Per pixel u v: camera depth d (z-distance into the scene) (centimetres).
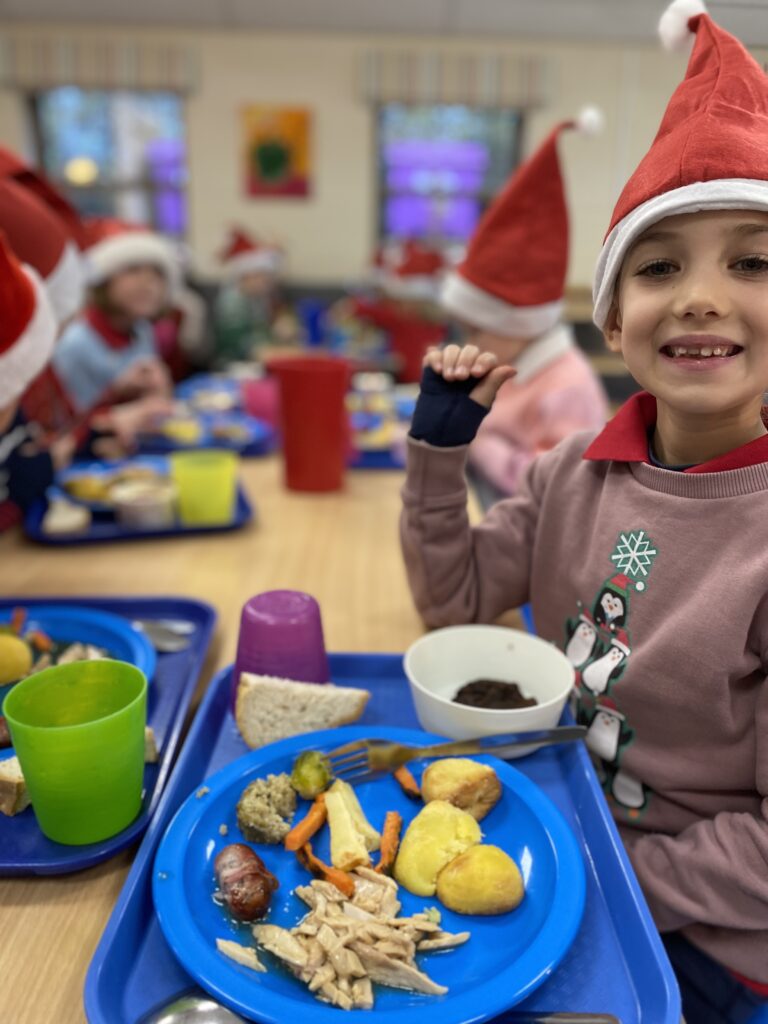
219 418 204
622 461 78
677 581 70
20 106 464
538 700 77
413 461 86
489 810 61
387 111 483
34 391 191
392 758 65
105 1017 43
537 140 476
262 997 44
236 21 412
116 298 239
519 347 167
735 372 62
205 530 122
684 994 71
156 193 496
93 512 129
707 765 71
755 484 68
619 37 355
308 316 411
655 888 67
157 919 50
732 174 57
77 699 61
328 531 124
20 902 54
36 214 130
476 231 160
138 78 458
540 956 46
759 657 67
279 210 498
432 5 381
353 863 55
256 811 58
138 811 60
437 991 46
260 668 72
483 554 90
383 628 93
